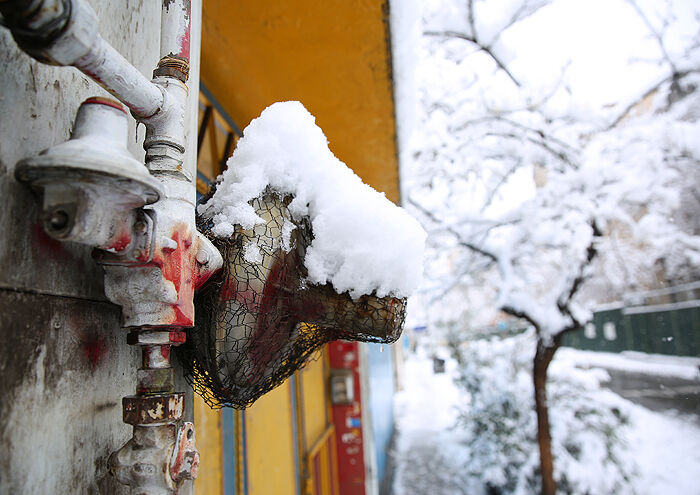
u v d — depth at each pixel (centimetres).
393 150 384
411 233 110
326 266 106
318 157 113
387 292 106
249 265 100
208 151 286
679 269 642
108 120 67
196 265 89
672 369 1487
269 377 119
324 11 220
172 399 82
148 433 80
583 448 545
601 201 487
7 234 67
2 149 68
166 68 94
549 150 497
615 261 548
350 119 333
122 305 81
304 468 361
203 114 287
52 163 59
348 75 279
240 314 100
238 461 232
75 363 81
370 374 563
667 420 937
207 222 108
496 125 492
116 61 72
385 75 277
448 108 487
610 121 471
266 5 216
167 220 81
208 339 101
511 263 555
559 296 504
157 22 133
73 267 82
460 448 720
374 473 519
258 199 108
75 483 79
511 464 580
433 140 501
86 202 64
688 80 444
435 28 402
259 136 112
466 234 521
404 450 845
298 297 108
